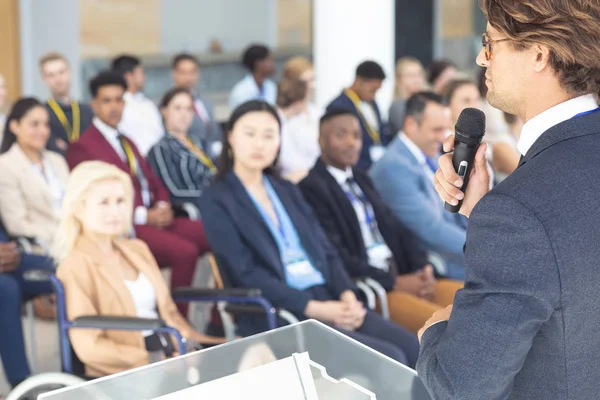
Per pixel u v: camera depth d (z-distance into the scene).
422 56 10.73
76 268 3.00
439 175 1.51
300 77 6.49
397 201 4.11
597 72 1.28
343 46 7.49
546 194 1.24
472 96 5.34
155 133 6.50
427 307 3.64
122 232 3.19
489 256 1.25
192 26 8.86
